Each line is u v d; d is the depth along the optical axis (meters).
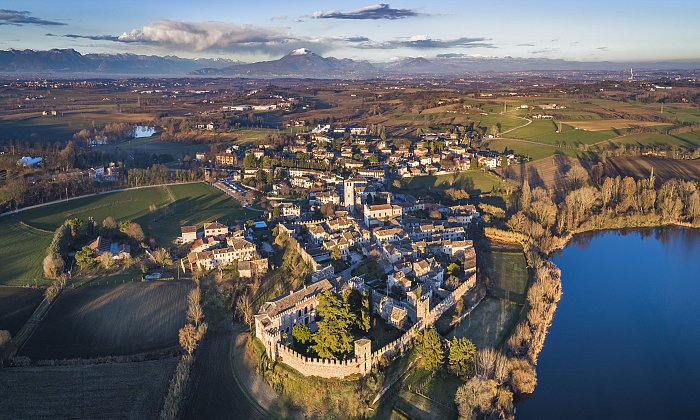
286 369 168.00
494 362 169.12
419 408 156.62
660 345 197.25
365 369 166.12
